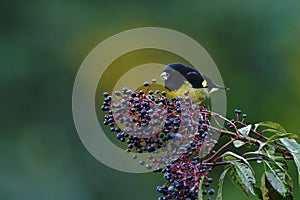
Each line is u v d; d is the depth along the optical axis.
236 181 4.14
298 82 13.05
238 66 13.17
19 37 13.27
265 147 4.15
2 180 12.37
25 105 13.03
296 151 4.01
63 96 13.15
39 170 12.59
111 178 12.59
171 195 3.89
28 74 13.12
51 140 12.83
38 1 13.41
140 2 13.59
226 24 13.27
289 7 13.17
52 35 13.35
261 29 13.19
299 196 10.70
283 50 13.07
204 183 3.92
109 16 13.48
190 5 13.44
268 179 4.10
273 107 13.03
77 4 13.48
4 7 13.21
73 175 12.57
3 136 12.80
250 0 13.28
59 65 13.26
